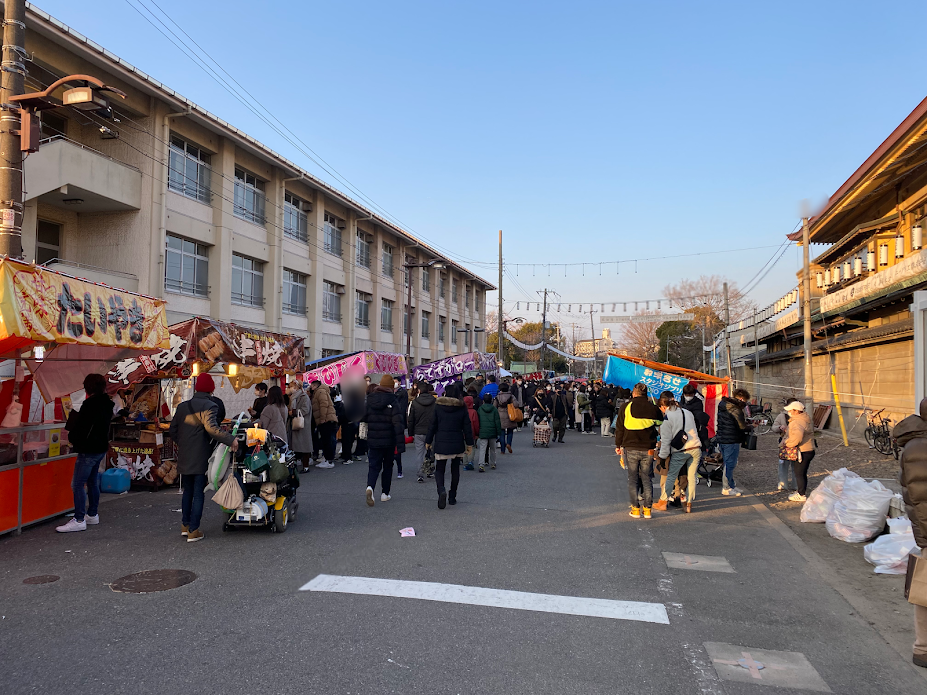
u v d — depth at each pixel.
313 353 29.72
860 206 20.78
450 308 51.34
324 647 4.21
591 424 24.39
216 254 22.70
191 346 10.70
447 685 3.72
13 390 7.73
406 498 9.62
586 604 5.15
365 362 16.17
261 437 7.29
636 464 8.59
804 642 4.49
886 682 3.89
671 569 6.20
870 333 17.50
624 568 6.18
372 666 3.94
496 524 7.93
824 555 6.84
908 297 15.52
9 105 7.64
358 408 13.81
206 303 22.52
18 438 7.25
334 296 33.16
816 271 27.05
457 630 4.55
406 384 19.69
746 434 11.08
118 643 4.23
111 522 7.83
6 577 5.62
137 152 19.41
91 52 16.77
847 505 7.49
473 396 12.95
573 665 4.03
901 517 6.87
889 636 4.62
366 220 35.62
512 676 3.86
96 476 7.70
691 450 8.88
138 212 19.19
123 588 5.36
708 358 56.47
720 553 6.82
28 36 15.73
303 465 12.28
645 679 3.87
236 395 14.16
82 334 7.01
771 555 6.76
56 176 16.27
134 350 9.43
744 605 5.22
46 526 7.57
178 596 5.17
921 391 8.23
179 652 4.10
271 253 26.30
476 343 60.19
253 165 24.91
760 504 9.54
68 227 19.34
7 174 7.57
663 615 4.95
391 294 40.09
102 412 7.47
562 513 8.71
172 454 10.33
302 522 7.91
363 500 9.39
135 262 19.16
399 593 5.30
